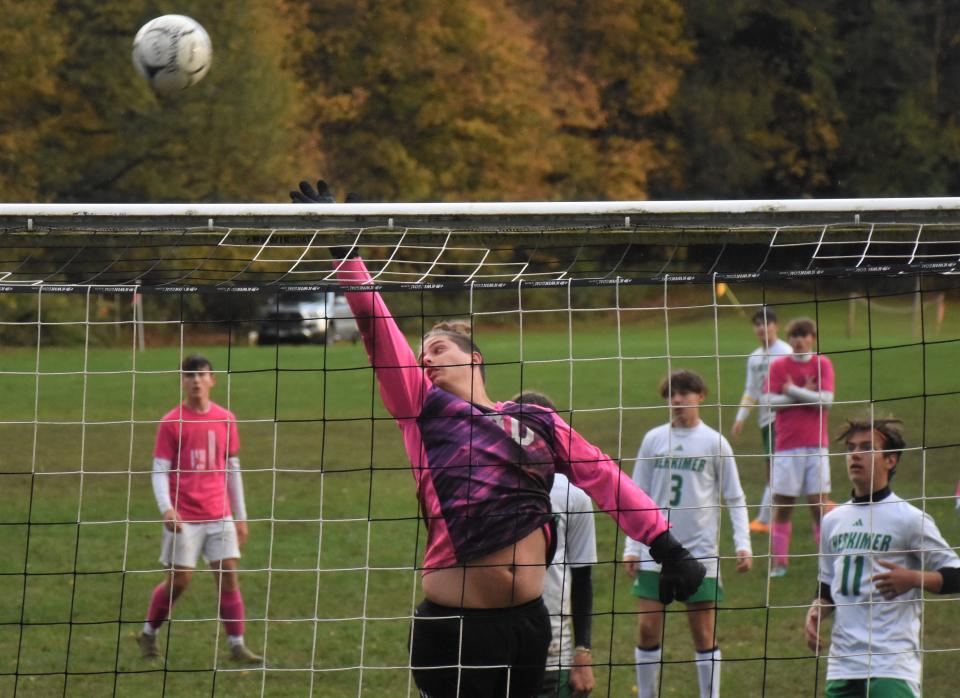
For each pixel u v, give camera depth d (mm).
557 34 171250
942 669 24219
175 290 15406
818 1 191125
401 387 14156
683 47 177500
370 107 153875
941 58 194750
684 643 26641
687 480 22203
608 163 171750
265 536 36062
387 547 35031
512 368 76188
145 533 36281
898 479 41781
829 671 17562
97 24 120000
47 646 25594
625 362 79125
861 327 116875
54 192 124688
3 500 40000
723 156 182875
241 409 61000
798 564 32562
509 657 13570
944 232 16188
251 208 15852
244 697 22781
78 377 72250
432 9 152875
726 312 120812
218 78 125000
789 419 31141
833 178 193625
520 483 13570
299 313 112500
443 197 156500
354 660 25328
